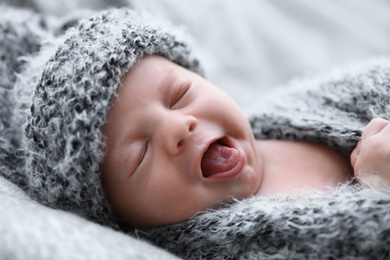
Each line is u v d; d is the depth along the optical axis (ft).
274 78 5.21
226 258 2.55
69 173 2.67
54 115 2.68
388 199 2.31
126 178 2.75
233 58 5.20
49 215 2.21
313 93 3.71
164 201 2.74
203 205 2.78
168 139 2.65
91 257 1.95
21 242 1.93
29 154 2.86
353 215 2.25
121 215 2.94
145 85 2.85
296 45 5.45
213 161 2.84
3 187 2.79
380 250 2.19
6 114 3.44
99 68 2.70
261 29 5.55
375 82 3.29
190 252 2.71
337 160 3.26
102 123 2.64
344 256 2.22
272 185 3.06
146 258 2.11
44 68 2.89
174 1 5.21
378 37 5.63
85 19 3.19
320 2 6.00
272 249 2.39
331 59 5.30
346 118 3.39
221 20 5.35
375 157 2.55
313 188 2.94
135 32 2.97
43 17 4.10
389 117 3.13
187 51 3.48
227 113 2.94
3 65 3.66
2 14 3.96
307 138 3.44
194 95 2.95
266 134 3.66
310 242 2.29
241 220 2.53
